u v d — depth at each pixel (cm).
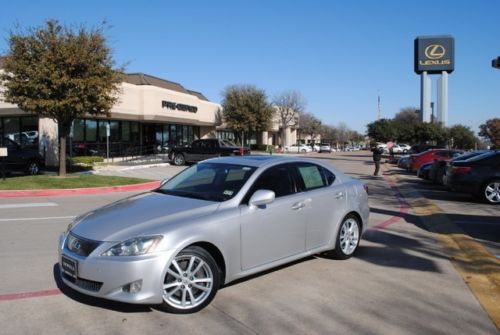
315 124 9512
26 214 1057
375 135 8394
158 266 434
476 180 1302
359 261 658
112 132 3183
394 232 880
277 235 550
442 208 1204
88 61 1691
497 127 8106
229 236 492
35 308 470
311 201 599
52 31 1689
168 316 452
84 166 2492
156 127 3753
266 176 567
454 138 6569
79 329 422
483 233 875
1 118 2742
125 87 3064
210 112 4491
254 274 580
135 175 2178
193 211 491
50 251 701
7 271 595
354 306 487
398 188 1736
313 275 588
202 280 466
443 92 7119
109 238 439
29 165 2006
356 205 675
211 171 594
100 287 432
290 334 418
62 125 1809
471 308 485
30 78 1655
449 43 7044
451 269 625
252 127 4972
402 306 489
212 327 430
